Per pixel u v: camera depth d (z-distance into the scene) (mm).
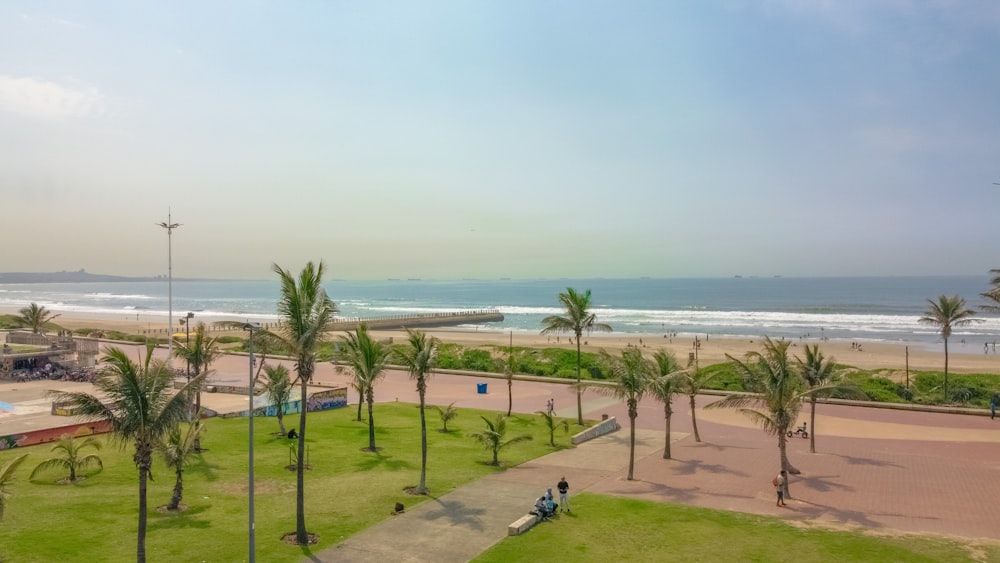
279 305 23531
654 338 129375
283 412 47250
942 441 42031
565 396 58344
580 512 26828
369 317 165875
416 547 22703
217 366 71250
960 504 28641
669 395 37500
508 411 50188
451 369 74188
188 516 25141
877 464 36000
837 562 21375
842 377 39344
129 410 18844
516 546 22812
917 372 66312
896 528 25297
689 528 24906
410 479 31469
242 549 22047
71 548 21125
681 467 35188
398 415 48688
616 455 37844
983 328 150625
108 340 93688
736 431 45188
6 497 20781
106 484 28703
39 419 41781
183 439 28453
